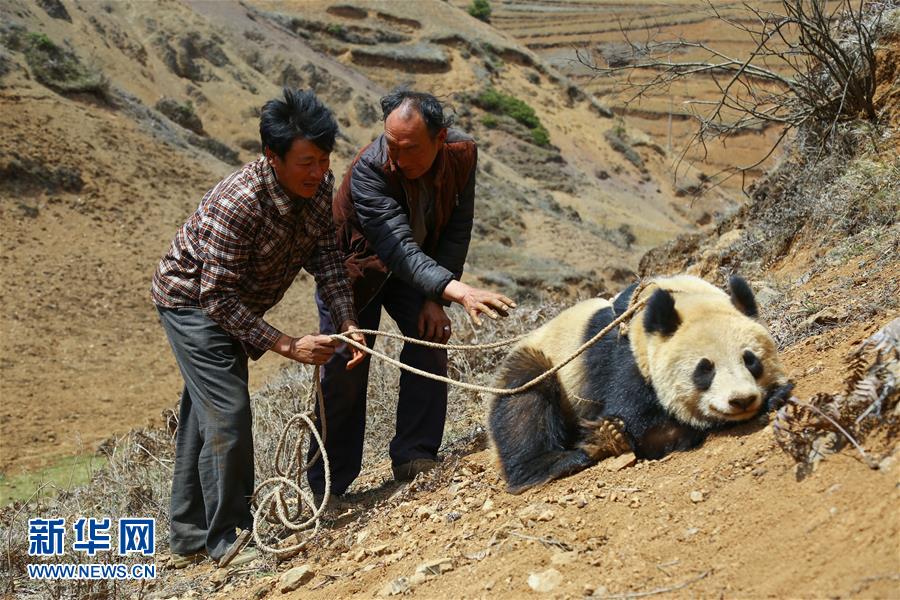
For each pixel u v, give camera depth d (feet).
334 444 19.60
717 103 27.68
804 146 25.62
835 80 24.61
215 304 16.93
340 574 15.25
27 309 67.00
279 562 17.22
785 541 10.90
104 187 88.99
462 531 15.01
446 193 18.28
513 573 12.64
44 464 42.16
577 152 227.61
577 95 254.27
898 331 12.37
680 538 12.00
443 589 13.07
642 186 227.20
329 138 16.16
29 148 86.74
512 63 254.47
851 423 11.80
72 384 57.11
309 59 196.54
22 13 127.34
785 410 12.43
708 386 13.56
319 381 18.13
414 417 19.51
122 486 25.22
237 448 17.42
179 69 151.02
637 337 14.76
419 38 241.76
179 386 59.00
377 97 197.06
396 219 17.70
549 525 13.74
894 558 9.70
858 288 17.90
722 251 26.91
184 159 102.94
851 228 21.77
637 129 245.45
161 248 83.15
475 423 23.35
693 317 14.16
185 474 18.56
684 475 13.55
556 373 16.40
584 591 11.58
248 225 16.78
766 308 19.95
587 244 146.72
